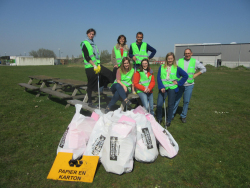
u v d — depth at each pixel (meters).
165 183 2.74
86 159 2.92
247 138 4.23
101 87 5.36
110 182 2.71
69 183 2.68
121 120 3.16
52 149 3.52
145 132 3.19
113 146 2.87
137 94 5.09
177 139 4.10
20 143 3.70
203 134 4.38
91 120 3.28
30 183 2.65
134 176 2.86
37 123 4.72
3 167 2.95
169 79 4.47
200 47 51.06
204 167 3.12
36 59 54.44
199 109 6.43
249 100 7.88
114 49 5.29
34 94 8.12
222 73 24.97
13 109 5.74
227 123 5.12
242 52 46.69
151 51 5.40
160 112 4.79
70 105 6.41
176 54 54.22
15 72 19.73
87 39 4.51
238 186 2.71
